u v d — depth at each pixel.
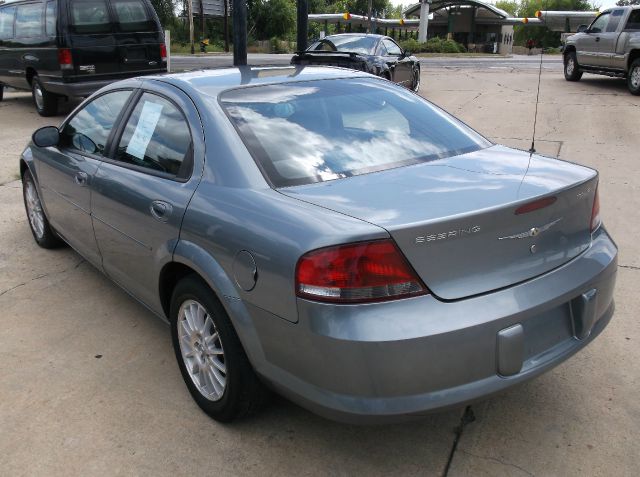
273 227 2.42
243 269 2.51
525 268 2.47
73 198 4.07
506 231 2.39
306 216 2.38
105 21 10.98
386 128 3.20
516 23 49.66
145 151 3.37
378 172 2.82
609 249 2.88
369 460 2.69
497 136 9.57
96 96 4.08
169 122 3.23
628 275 4.48
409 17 52.03
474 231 2.31
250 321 2.53
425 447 2.76
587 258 2.73
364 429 2.89
